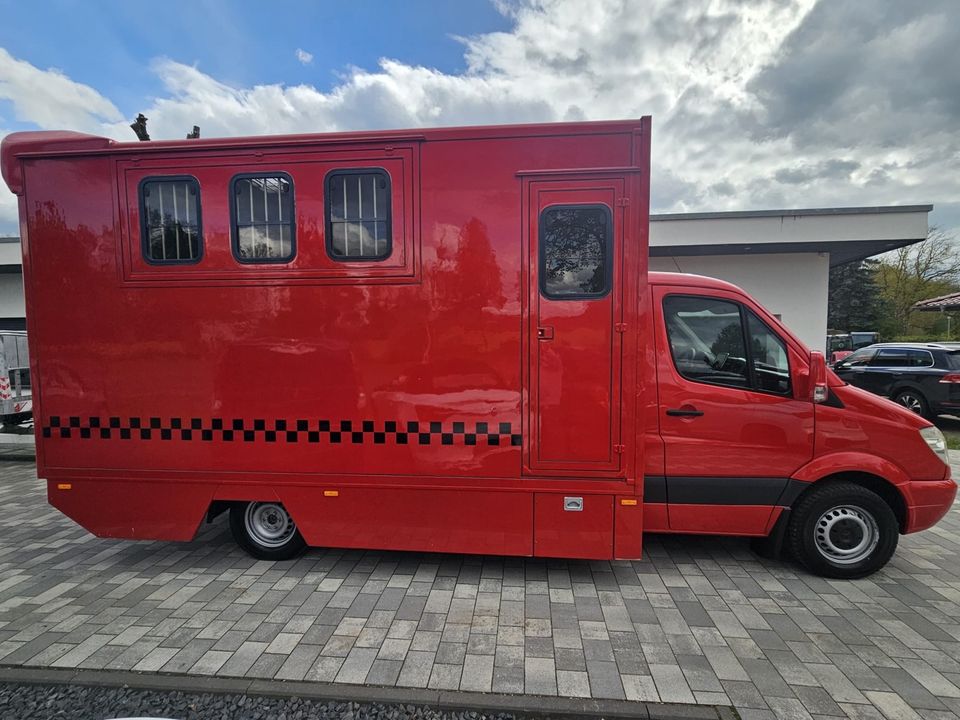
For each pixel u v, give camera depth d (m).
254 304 3.44
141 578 3.68
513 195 3.21
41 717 2.40
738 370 3.58
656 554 3.98
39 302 3.58
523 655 2.77
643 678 2.59
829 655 2.77
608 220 3.16
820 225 11.76
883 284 31.81
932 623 3.06
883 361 10.46
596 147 3.15
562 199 3.19
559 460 3.30
